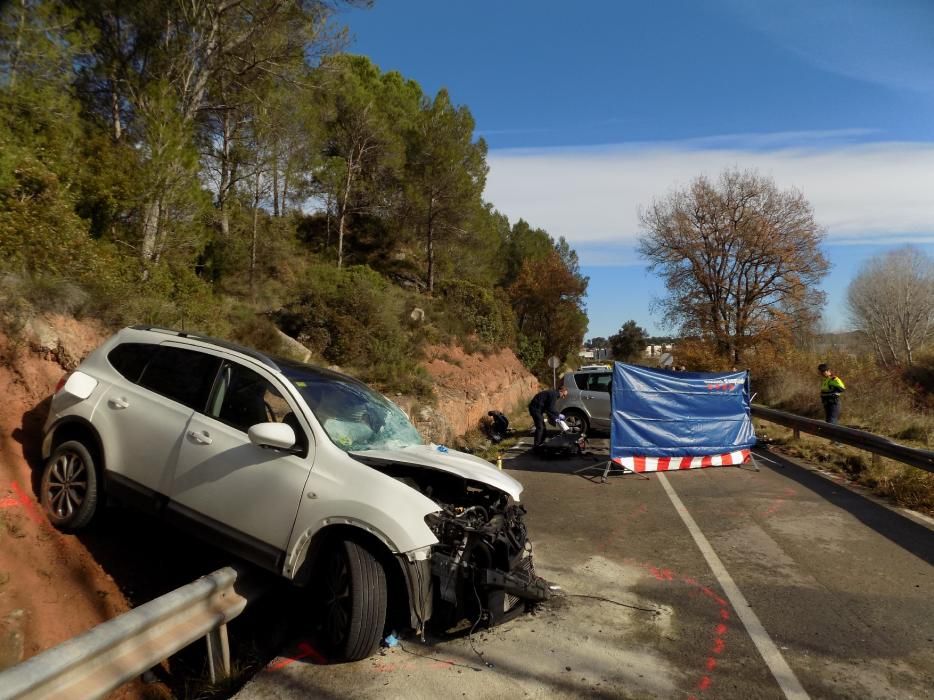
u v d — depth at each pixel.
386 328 16.14
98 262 8.34
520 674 3.89
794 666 4.06
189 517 4.47
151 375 5.09
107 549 4.86
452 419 14.66
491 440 15.73
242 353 4.93
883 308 48.22
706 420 11.37
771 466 11.69
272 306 18.38
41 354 6.46
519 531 4.65
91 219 10.72
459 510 4.43
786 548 6.61
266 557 4.15
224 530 4.34
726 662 4.11
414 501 4.02
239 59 15.18
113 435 4.88
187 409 4.76
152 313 8.75
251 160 19.91
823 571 5.89
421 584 3.89
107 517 5.27
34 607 3.83
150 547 5.14
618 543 6.80
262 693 3.59
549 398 13.05
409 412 12.45
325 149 29.83
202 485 4.45
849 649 4.31
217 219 19.20
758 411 16.50
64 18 10.78
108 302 7.86
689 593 5.33
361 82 31.86
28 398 6.08
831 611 4.96
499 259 49.50
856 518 7.86
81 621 4.00
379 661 4.01
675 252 35.38
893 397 19.66
